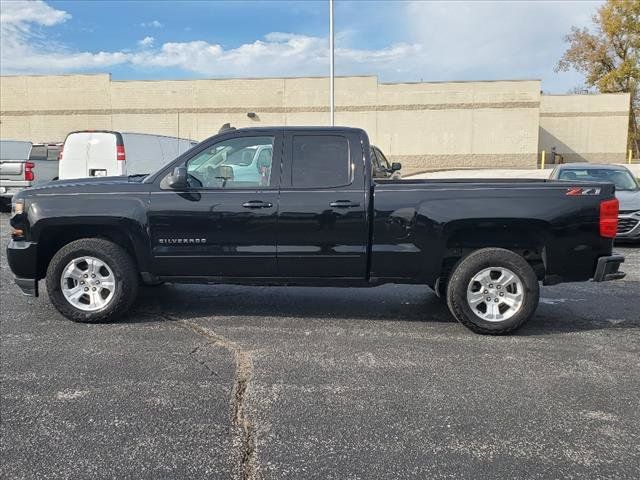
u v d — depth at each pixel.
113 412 3.50
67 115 36.25
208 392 3.81
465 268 5.02
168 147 15.18
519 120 34.62
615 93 43.97
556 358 4.52
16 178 15.18
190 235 5.16
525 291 5.00
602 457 3.02
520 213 4.91
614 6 46.53
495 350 4.71
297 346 4.77
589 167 11.85
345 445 3.12
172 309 5.93
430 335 5.12
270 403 3.65
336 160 5.14
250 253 5.14
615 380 4.07
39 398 3.70
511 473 2.86
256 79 35.06
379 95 35.06
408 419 3.44
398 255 5.05
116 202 5.19
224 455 3.01
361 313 5.86
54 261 5.27
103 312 5.30
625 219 10.12
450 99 34.81
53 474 2.82
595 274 5.03
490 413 3.53
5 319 5.48
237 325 5.37
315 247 5.10
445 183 5.12
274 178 5.14
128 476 2.81
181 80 35.44
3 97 36.44
